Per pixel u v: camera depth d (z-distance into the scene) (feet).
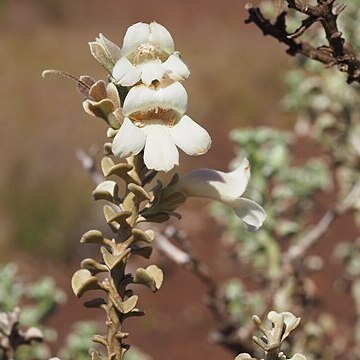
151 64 7.11
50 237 49.70
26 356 13.05
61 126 56.08
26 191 52.08
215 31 74.02
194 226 45.75
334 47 8.85
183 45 69.15
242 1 80.38
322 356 15.55
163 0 84.12
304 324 14.74
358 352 18.60
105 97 7.23
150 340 37.86
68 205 50.90
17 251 49.78
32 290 13.84
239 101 61.67
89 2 81.82
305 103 18.31
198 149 7.07
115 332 7.66
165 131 7.10
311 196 16.24
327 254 34.53
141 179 7.61
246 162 8.02
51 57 65.67
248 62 64.03
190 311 39.37
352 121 17.43
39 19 78.33
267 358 7.36
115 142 7.00
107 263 7.55
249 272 16.15
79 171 52.85
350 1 15.79
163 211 7.71
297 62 17.43
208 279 13.61
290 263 14.49
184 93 7.11
